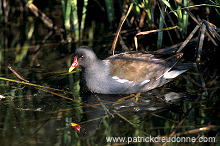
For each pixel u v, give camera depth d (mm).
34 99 10664
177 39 14633
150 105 10109
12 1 18125
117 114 9625
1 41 15867
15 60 13805
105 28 16531
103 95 11023
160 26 13758
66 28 15352
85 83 11289
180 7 13477
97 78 11062
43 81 11906
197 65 12664
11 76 12328
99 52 14141
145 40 15133
